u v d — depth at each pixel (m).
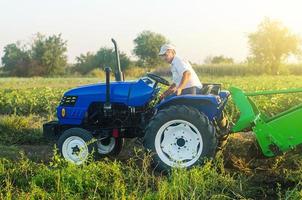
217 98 8.09
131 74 68.12
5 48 77.00
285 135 7.56
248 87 25.06
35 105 17.53
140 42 78.69
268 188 7.17
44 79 56.97
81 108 9.03
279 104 15.55
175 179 6.64
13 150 10.12
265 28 64.06
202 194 6.41
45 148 10.59
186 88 8.41
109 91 8.86
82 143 8.62
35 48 76.06
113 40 9.29
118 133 8.87
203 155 7.84
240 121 7.77
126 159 9.30
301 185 6.92
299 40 63.44
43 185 6.97
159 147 8.05
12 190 6.92
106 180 7.13
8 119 12.45
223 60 82.25
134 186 6.79
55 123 9.35
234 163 8.33
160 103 8.29
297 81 33.44
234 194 6.58
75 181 6.85
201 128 7.85
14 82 47.78
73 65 79.12
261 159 8.48
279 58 63.38
